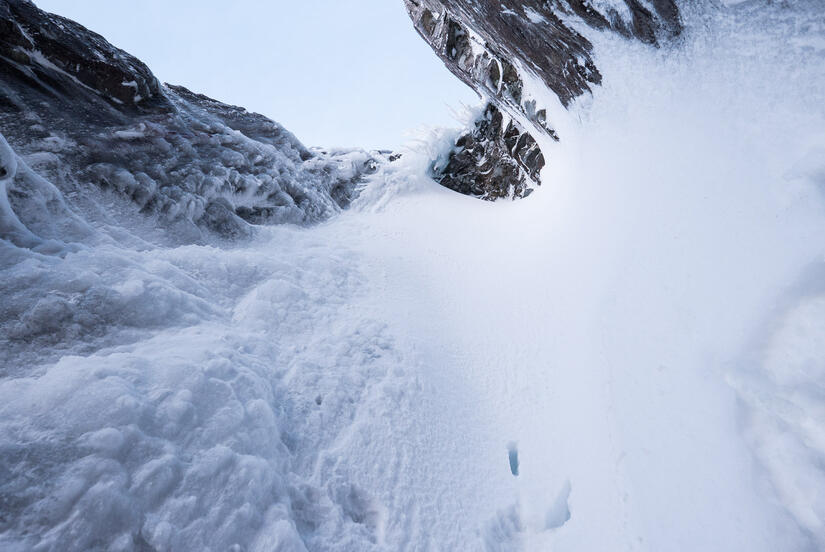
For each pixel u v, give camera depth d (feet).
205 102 39.91
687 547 7.96
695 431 8.82
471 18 23.49
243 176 30.25
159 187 24.11
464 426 14.58
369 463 11.48
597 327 13.99
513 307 22.15
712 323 9.77
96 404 8.53
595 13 14.43
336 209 39.91
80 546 6.84
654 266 12.66
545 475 12.94
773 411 7.59
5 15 23.09
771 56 10.80
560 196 28.63
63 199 19.49
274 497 9.14
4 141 14.53
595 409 12.14
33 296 11.37
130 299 12.78
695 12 12.01
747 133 11.37
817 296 7.92
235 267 19.04
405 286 24.43
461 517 11.29
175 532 7.54
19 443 7.63
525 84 32.37
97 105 25.58
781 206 9.71
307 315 17.52
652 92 15.80
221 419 9.64
